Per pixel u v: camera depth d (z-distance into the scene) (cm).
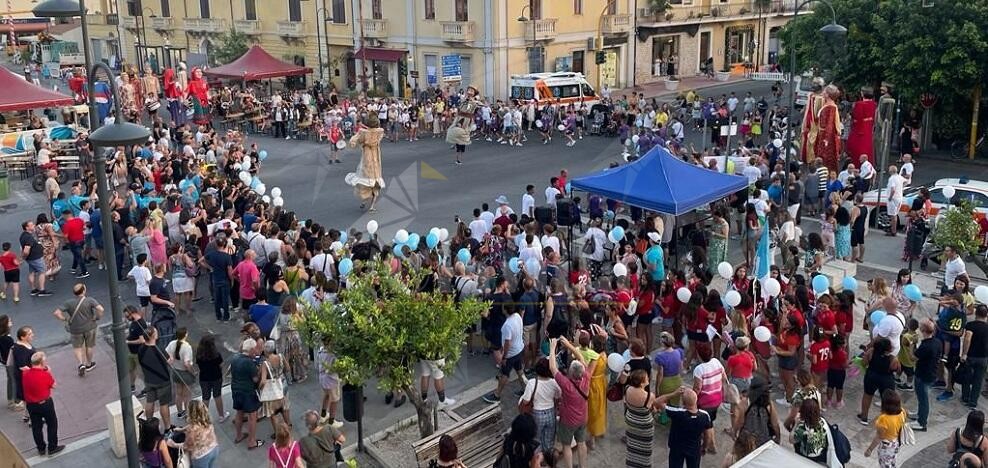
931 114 2869
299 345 1223
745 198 1942
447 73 3784
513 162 2906
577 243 1873
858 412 1114
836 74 2900
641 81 4803
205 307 1553
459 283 1252
